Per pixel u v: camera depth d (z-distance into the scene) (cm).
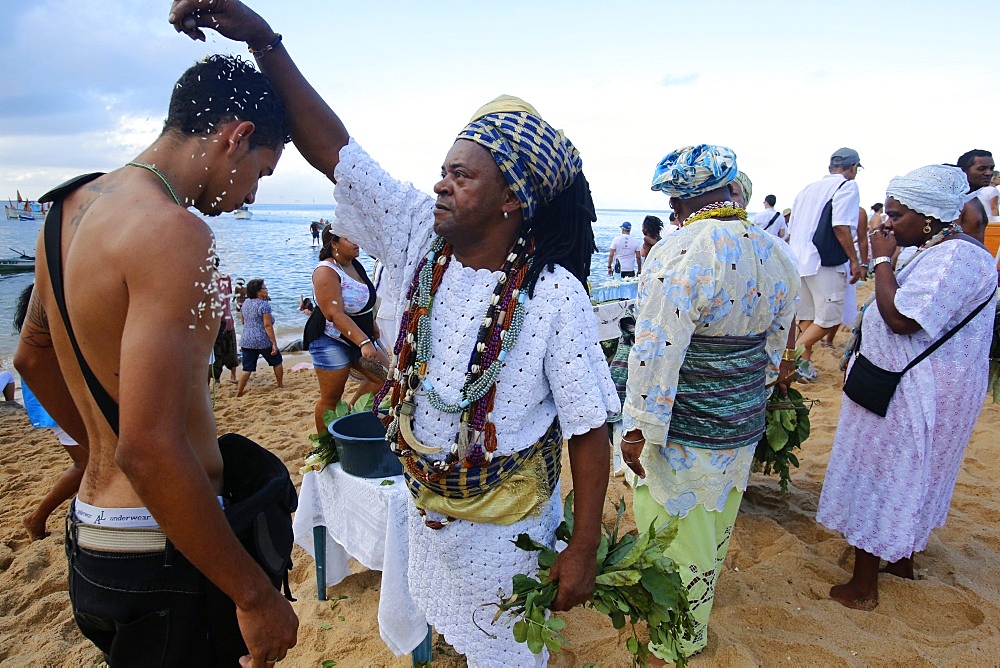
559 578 163
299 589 334
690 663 265
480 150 156
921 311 264
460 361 167
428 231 186
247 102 156
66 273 142
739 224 232
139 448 123
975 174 457
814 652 268
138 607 150
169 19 161
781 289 245
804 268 642
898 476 280
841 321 658
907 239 277
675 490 243
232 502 179
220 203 160
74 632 308
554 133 161
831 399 581
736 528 373
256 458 178
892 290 276
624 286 536
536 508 177
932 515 294
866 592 301
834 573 326
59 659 286
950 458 287
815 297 645
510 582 179
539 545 170
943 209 266
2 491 494
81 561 152
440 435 171
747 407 241
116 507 149
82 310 138
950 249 269
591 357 165
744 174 325
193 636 154
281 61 180
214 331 141
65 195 152
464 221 159
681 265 222
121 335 138
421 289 176
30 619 318
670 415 229
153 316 127
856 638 275
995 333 347
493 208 159
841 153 621
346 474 278
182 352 129
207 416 158
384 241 197
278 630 144
